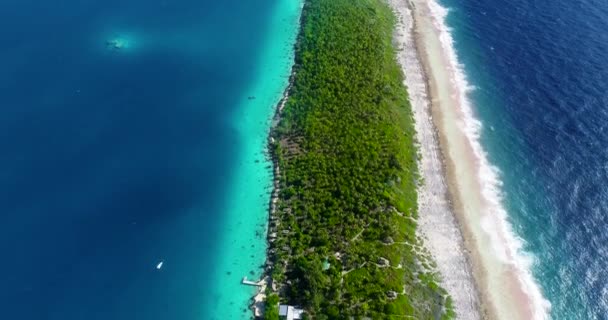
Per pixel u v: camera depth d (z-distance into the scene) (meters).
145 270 85.06
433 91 117.31
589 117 112.75
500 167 102.81
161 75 119.69
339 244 84.25
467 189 97.94
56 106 111.88
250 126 107.44
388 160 97.00
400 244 85.50
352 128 102.31
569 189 99.69
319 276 78.69
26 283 83.81
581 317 82.88
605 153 105.88
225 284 82.19
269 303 77.81
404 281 80.88
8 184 97.06
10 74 118.56
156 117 109.88
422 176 98.56
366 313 76.06
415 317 77.00
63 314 80.25
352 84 112.12
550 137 108.88
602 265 89.00
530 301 83.62
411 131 106.69
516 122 111.69
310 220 88.06
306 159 97.25
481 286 83.81
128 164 101.00
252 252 86.06
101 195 95.75
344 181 93.12
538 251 90.25
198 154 102.50
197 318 78.81
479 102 116.00
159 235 89.69
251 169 99.00
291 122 105.31
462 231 90.69
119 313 80.12
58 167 100.25
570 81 121.00
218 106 112.12
